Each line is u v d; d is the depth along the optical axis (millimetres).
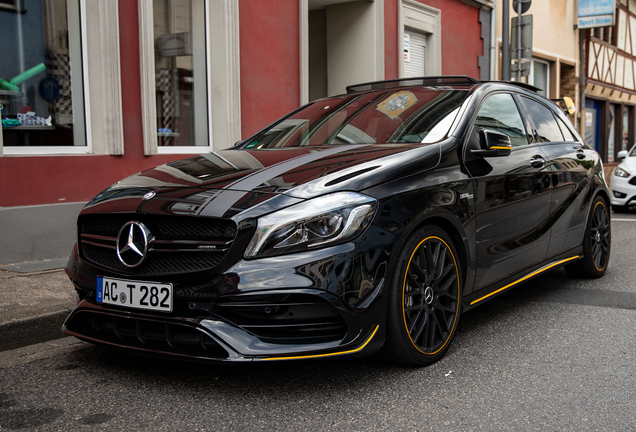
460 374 2787
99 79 5719
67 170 5473
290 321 2398
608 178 18000
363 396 2527
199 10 7082
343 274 2389
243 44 7395
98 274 2693
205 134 7230
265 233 2363
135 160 6113
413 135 3256
